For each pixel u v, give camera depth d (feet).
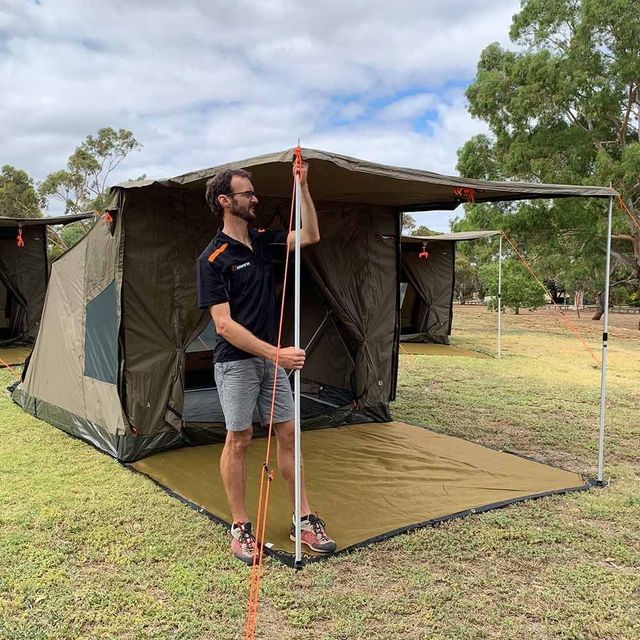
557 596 9.42
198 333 16.71
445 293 42.68
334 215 18.40
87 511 12.26
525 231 58.59
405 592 9.46
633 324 72.90
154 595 9.27
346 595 9.33
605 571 10.25
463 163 62.34
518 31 58.95
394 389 20.51
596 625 8.70
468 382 27.91
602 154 53.57
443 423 20.33
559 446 17.89
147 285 15.97
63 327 18.89
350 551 10.75
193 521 11.89
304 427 18.53
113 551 10.59
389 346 20.12
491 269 64.18
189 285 16.57
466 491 13.78
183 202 16.39
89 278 17.35
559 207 55.42
